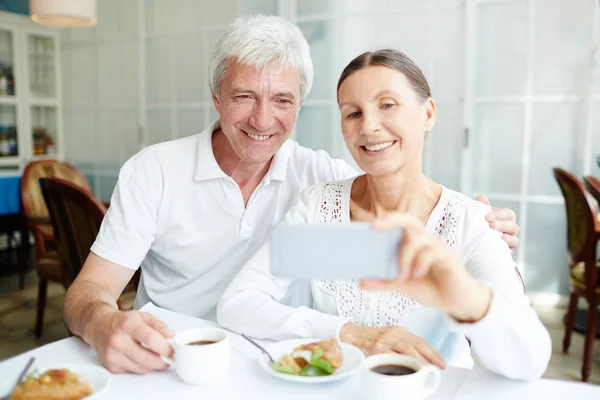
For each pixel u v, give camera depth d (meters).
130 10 4.68
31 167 3.53
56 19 3.47
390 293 1.08
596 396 0.78
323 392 0.79
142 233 1.31
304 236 0.61
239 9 4.16
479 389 0.80
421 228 0.65
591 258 2.40
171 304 1.42
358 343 0.93
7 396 0.75
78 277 1.22
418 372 0.71
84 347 0.96
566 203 2.57
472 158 3.51
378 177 1.09
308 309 1.02
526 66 3.31
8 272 4.33
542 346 0.80
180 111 4.59
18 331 3.04
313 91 3.88
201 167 1.33
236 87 1.23
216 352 0.80
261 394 0.78
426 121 1.09
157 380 0.83
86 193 2.13
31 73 5.04
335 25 3.77
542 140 3.34
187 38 4.45
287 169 1.45
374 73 1.00
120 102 4.89
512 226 1.09
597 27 3.13
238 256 1.38
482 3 3.34
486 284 0.77
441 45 3.47
